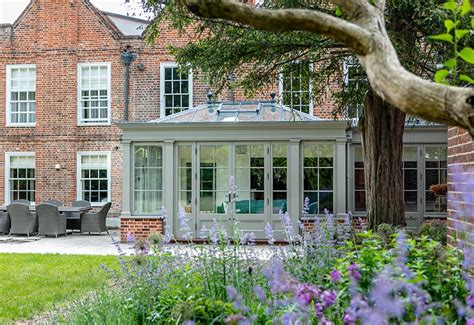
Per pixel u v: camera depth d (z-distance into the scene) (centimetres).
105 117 1841
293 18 152
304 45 832
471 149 438
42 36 1873
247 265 488
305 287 262
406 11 750
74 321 472
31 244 1323
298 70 943
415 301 235
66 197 1828
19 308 632
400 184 938
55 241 1391
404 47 743
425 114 134
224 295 443
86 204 1670
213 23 866
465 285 262
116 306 475
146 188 1365
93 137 1831
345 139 1298
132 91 1828
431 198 1403
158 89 1817
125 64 1827
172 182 1347
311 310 256
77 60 1855
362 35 146
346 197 1338
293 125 1303
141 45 1828
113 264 953
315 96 1174
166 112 1820
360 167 1465
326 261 511
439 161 1402
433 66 822
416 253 317
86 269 908
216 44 866
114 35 1838
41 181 1844
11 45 1888
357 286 262
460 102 128
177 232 1348
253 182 1335
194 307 362
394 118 934
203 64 890
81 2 1859
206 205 1346
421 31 803
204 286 454
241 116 1368
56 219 1476
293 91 1082
